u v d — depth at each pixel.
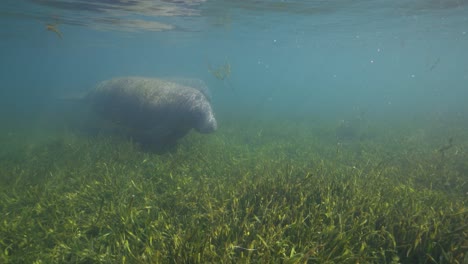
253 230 3.94
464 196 6.27
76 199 5.48
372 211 4.52
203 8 18.20
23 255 3.91
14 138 12.84
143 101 11.04
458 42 39.41
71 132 12.62
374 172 7.29
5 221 4.63
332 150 11.26
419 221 4.27
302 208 4.66
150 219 4.53
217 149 9.97
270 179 5.99
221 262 3.27
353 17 21.42
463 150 10.27
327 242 3.71
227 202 5.02
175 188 5.96
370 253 3.86
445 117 20.66
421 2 16.98
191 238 3.74
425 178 7.27
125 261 3.58
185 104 9.98
